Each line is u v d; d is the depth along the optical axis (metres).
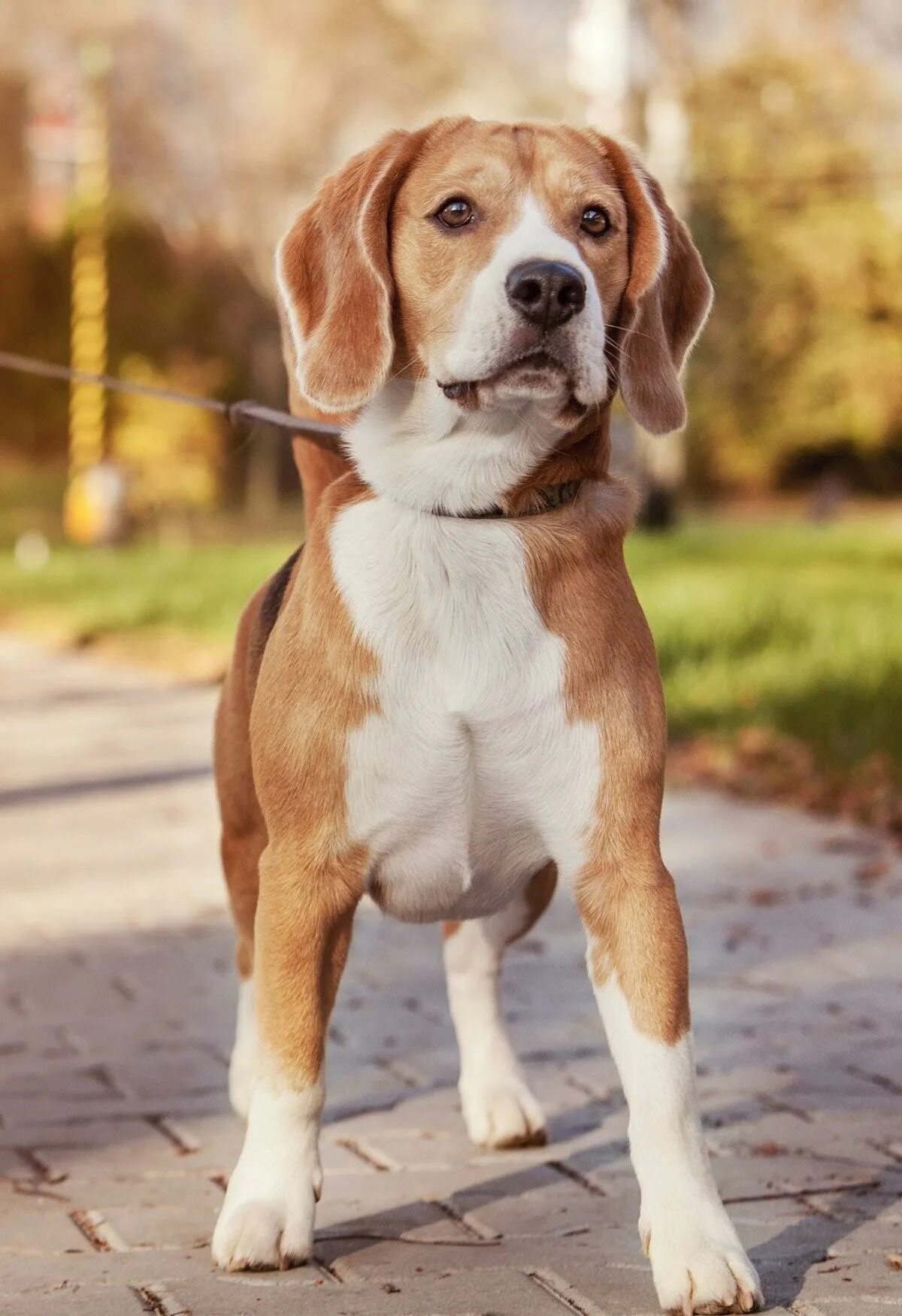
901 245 44.62
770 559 25.45
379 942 6.29
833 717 10.61
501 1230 3.47
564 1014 5.25
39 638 18.64
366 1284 3.15
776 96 39.94
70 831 8.38
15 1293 3.15
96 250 33.81
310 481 4.36
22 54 42.59
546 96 35.97
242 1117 4.27
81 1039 5.03
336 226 3.50
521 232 3.28
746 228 42.47
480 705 3.24
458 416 3.32
